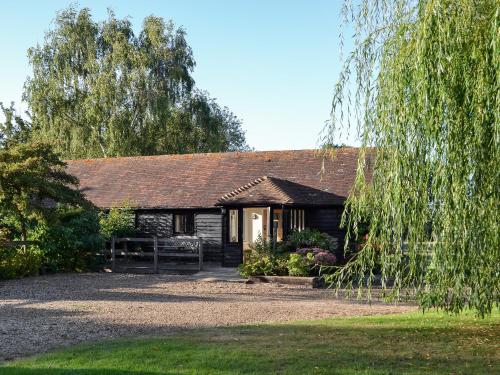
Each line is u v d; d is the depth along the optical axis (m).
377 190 9.26
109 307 13.88
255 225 27.91
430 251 8.85
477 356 8.54
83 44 42.28
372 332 10.34
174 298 15.76
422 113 8.54
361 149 9.47
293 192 23.39
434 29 8.52
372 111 9.38
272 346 9.10
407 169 8.73
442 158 8.48
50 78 41.84
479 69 8.29
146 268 22.78
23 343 9.70
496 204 8.33
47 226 21.31
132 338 9.93
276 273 19.75
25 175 19.91
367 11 9.72
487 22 8.47
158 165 30.38
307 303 14.88
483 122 8.28
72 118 42.31
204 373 7.62
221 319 12.18
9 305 14.23
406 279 9.33
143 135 41.94
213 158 29.94
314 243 21.61
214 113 50.75
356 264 9.68
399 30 9.19
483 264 8.43
